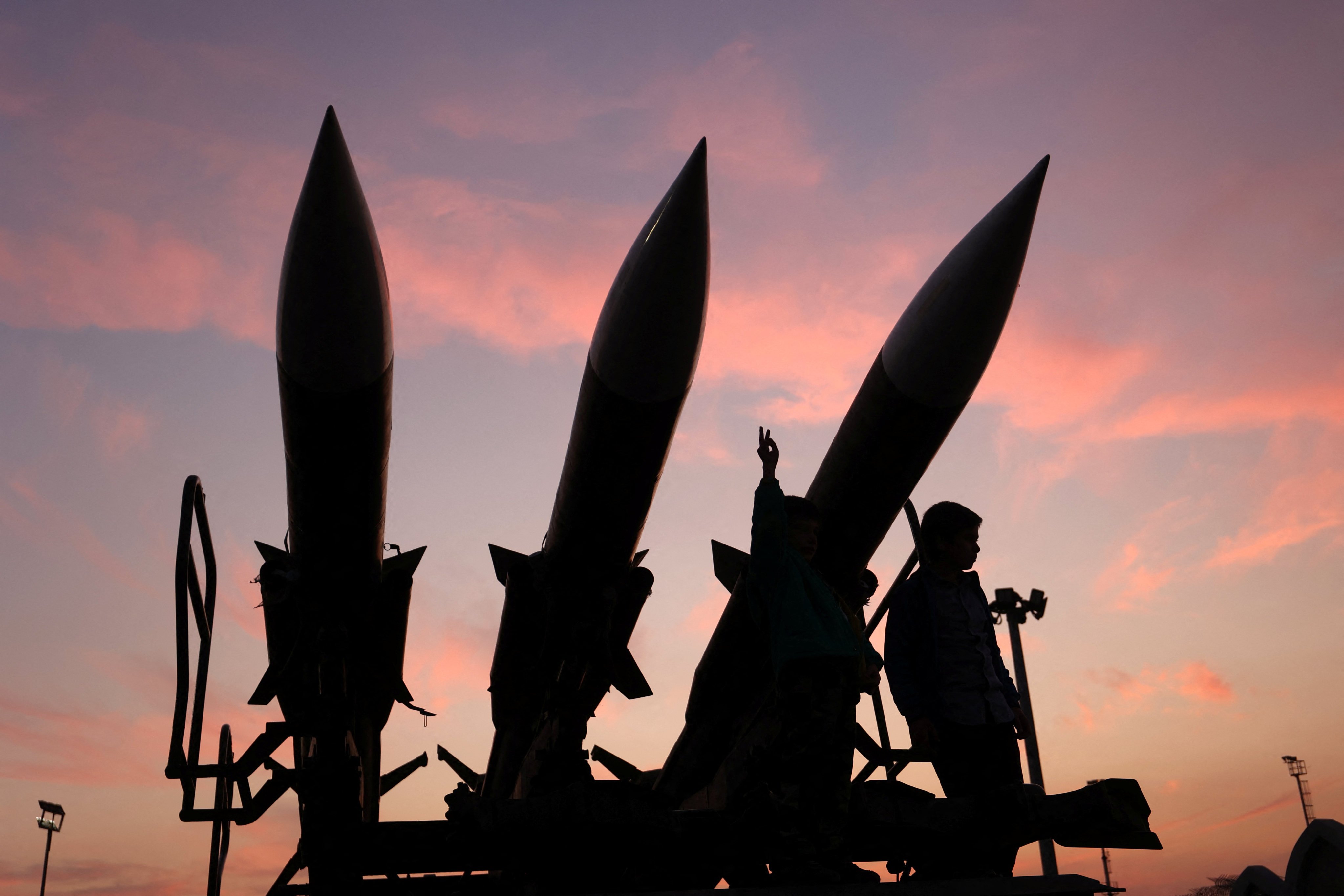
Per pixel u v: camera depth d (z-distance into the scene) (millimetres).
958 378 5977
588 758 6180
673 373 5723
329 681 5676
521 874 5344
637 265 5551
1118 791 4719
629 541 6312
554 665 6449
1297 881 5715
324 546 5859
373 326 5336
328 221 5109
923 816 4781
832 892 3902
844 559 6539
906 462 6258
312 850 5094
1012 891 3986
